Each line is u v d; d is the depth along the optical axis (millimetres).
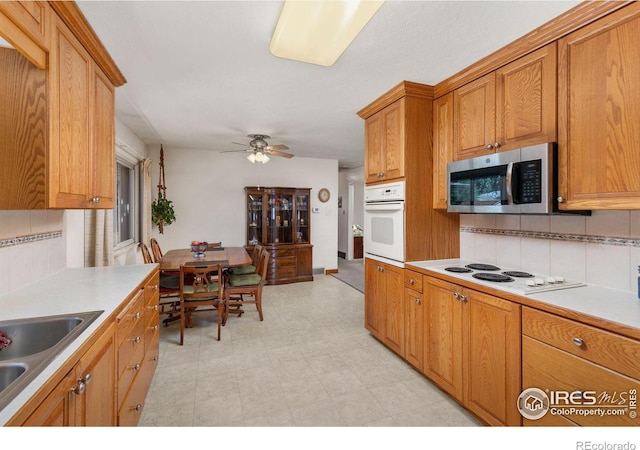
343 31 1601
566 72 1559
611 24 1370
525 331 1514
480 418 1773
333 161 6152
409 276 2389
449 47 1885
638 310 1298
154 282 2223
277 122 3525
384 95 2631
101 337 1157
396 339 2557
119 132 3422
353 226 8109
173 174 5062
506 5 1494
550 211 1593
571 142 1540
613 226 1632
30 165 1268
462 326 1892
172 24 1662
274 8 1533
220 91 2590
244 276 3668
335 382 2229
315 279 5695
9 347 1162
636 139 1291
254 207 5367
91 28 1537
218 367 2443
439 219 2555
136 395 1666
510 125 1860
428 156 2508
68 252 2291
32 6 1163
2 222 1535
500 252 2268
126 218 4152
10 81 1249
